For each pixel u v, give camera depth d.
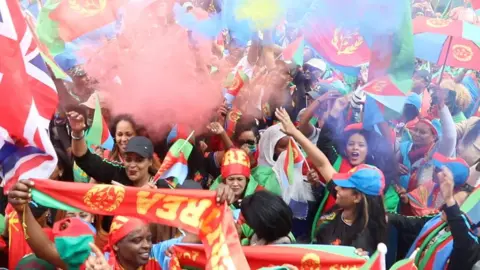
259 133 7.47
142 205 4.17
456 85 8.66
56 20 6.89
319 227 5.50
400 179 6.72
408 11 6.32
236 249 4.14
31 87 4.19
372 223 5.29
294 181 6.35
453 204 5.07
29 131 4.11
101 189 4.13
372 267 4.03
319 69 8.17
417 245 5.50
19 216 4.09
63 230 4.11
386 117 6.44
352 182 5.27
